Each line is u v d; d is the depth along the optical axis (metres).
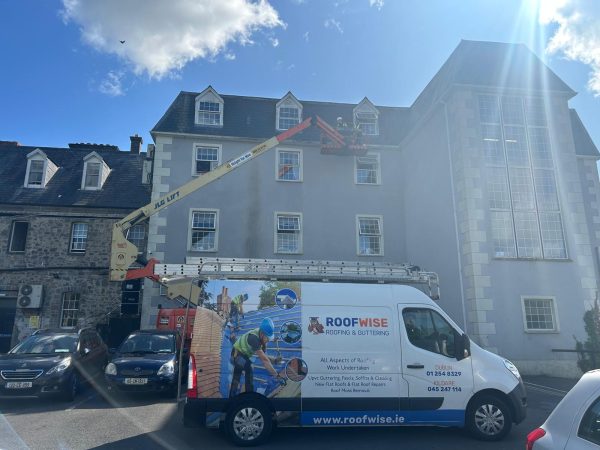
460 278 14.86
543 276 14.43
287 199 19.39
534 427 7.71
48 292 19.88
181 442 6.83
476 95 15.70
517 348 13.77
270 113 20.98
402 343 7.01
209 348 6.71
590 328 14.16
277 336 6.83
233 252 18.59
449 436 7.14
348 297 7.14
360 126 21.09
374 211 19.89
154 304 17.52
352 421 6.71
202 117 20.12
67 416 8.60
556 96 16.09
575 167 15.55
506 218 14.81
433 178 17.25
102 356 12.89
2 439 6.98
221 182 19.14
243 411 6.59
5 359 10.16
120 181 22.23
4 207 20.45
